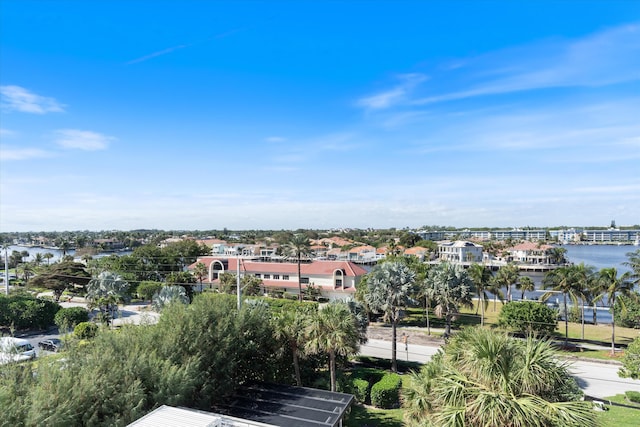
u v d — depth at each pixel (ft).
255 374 88.28
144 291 235.20
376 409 91.04
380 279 119.24
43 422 46.24
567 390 36.32
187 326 75.05
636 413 82.58
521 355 35.73
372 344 147.54
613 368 121.49
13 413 45.85
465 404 33.73
